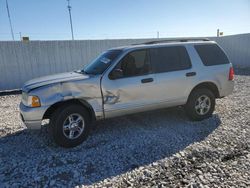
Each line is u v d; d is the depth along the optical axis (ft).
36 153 13.24
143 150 13.04
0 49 35.40
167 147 13.26
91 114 14.44
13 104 26.91
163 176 10.36
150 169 10.99
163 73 15.85
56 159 12.43
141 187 9.65
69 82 13.51
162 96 15.96
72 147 13.85
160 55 16.01
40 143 14.66
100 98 14.20
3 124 18.85
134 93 15.03
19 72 37.14
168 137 14.70
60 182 10.28
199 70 16.98
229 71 18.12
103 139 14.83
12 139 15.49
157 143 13.87
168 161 11.67
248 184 9.46
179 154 12.34
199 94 16.99
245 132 14.92
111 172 10.93
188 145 13.38
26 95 13.48
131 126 16.98
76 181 10.32
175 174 10.48
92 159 12.27
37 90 13.05
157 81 15.58
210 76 17.28
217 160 11.50
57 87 13.26
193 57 16.97
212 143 13.47
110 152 12.98
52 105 13.37
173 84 16.12
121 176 10.55
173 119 18.20
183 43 16.97
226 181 9.75
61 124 13.41
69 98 13.43
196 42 17.51
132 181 10.11
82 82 13.70
